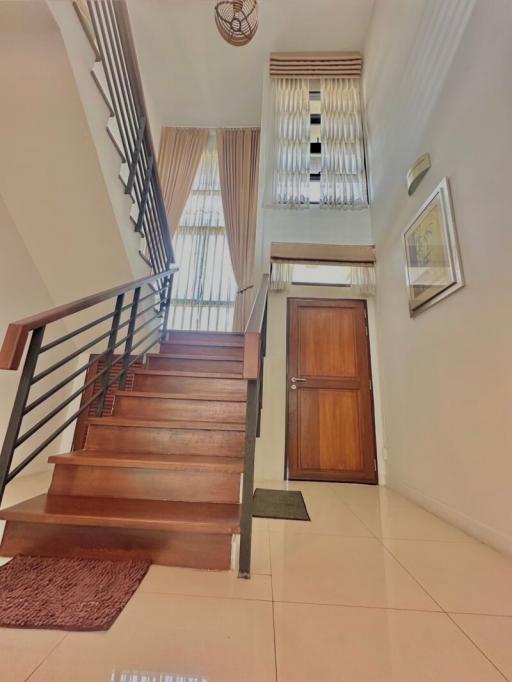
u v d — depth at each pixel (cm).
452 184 203
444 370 211
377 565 140
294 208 391
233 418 217
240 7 329
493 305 166
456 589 122
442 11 219
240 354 308
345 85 436
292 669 83
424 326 239
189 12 400
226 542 135
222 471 161
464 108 192
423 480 234
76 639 90
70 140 198
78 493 163
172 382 248
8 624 94
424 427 236
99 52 201
